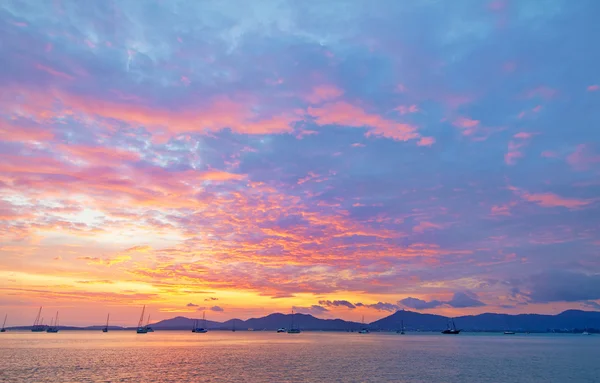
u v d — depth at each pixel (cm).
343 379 6612
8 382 6191
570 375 7338
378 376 6956
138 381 6356
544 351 14412
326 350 13625
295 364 8794
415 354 11994
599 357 11450
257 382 6297
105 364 8606
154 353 11806
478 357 11100
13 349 13188
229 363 8956
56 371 7412
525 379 6812
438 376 7031
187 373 7250
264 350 13475
